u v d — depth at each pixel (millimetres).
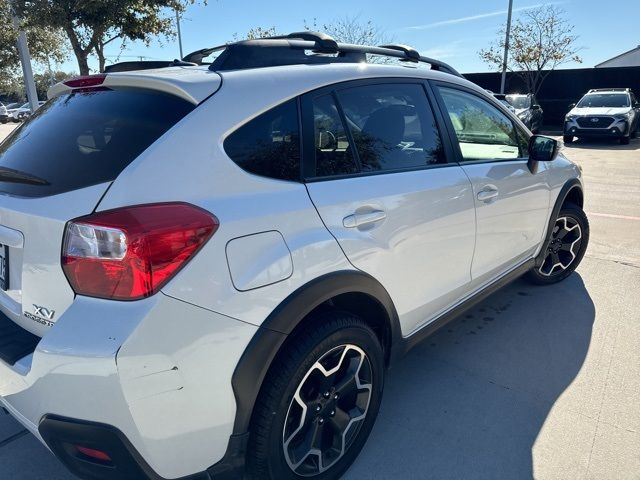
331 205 1979
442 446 2369
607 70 21766
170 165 1632
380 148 2314
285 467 1911
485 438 2418
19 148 2025
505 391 2785
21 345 1732
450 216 2574
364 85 2309
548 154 3191
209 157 1705
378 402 2279
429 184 2451
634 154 13250
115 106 1892
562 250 4102
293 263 1793
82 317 1508
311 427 2010
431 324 2686
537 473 2193
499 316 3666
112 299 1511
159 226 1519
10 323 1862
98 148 1737
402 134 2445
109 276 1504
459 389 2809
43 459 2287
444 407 2652
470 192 2713
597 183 8836
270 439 1812
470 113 2947
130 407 1487
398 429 2490
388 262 2217
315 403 1984
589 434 2424
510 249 3238
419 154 2520
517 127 3395
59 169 1750
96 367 1451
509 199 3086
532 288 4148
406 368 3025
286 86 1988
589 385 2818
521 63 23766
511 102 17141
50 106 2219
